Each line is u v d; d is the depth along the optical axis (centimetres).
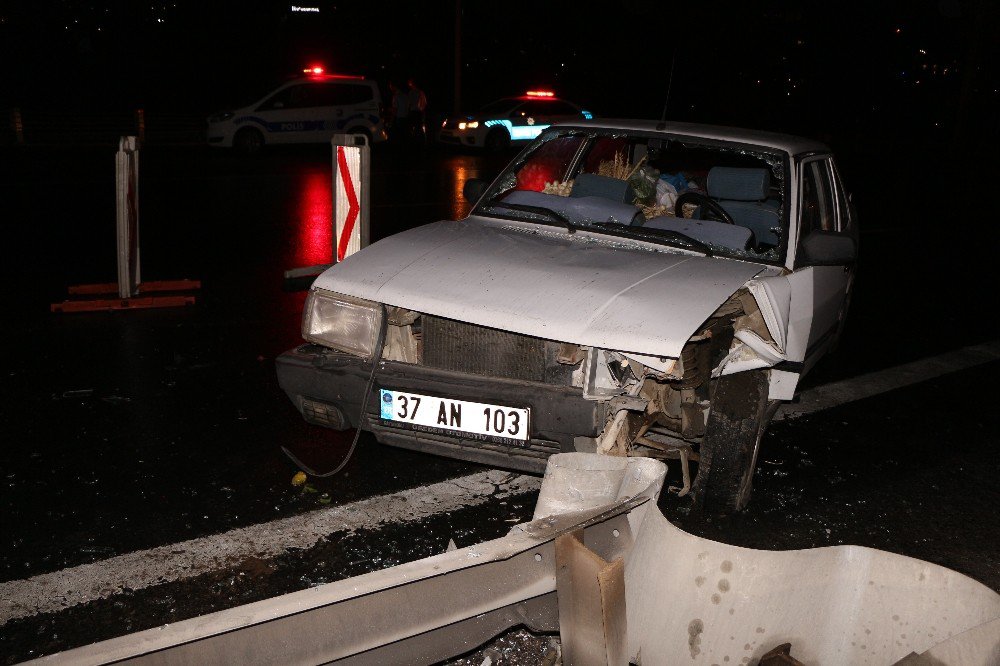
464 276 404
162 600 346
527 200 504
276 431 515
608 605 238
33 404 539
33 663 196
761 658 271
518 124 2281
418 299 390
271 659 221
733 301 410
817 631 273
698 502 432
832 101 3778
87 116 2353
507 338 383
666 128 521
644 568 275
